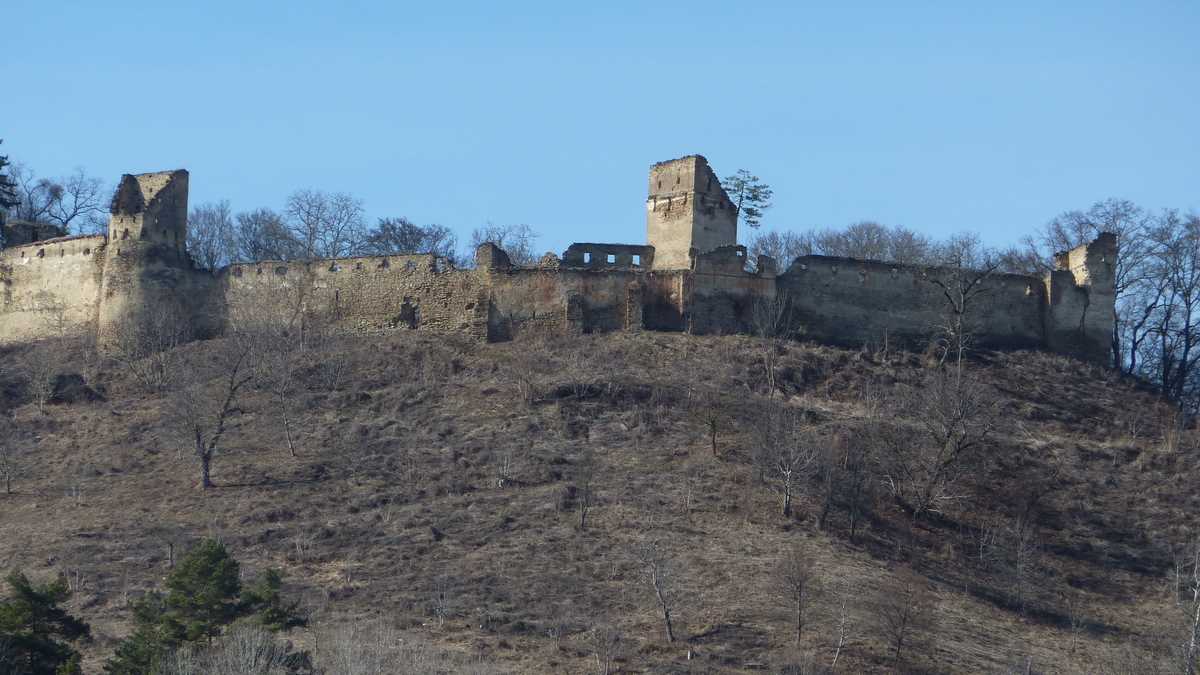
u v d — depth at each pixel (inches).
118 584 2476.6
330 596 2416.3
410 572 2500.0
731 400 3105.3
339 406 3169.3
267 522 2696.9
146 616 2139.5
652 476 2822.3
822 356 3336.6
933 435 3016.7
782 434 2906.0
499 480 2817.4
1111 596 2687.0
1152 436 3255.4
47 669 2015.3
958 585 2625.5
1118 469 3090.6
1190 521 2915.8
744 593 2425.0
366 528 2659.9
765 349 3312.0
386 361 3336.6
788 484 2719.0
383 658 2119.8
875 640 2319.1
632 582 2463.1
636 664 2207.2
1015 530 2822.3
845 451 2920.8
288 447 3002.0
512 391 3154.5
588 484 2778.1
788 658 2237.9
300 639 2224.4
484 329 3420.3
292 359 3331.7
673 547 2571.4
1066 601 2645.2
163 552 2588.6
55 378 3361.2
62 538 2659.9
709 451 2913.4
